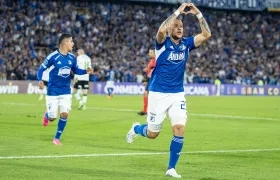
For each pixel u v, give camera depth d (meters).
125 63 90.06
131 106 50.81
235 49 101.81
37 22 89.88
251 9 102.88
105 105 51.94
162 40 15.82
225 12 105.81
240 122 36.41
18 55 82.69
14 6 89.25
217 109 50.09
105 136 26.00
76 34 92.00
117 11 97.81
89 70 23.41
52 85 22.70
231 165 17.97
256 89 93.19
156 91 16.22
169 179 15.05
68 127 30.12
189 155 20.12
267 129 31.69
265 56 103.38
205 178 15.38
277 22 108.69
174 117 15.95
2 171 15.66
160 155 19.83
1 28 86.12
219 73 94.81
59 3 93.62
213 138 26.31
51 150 20.42
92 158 18.67
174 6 101.75
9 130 27.47
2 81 73.62
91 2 96.62
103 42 92.56
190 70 92.06
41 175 15.17
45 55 85.50
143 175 15.59
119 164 17.53
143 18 99.44
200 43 16.19
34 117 35.75
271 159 19.58
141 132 17.81
